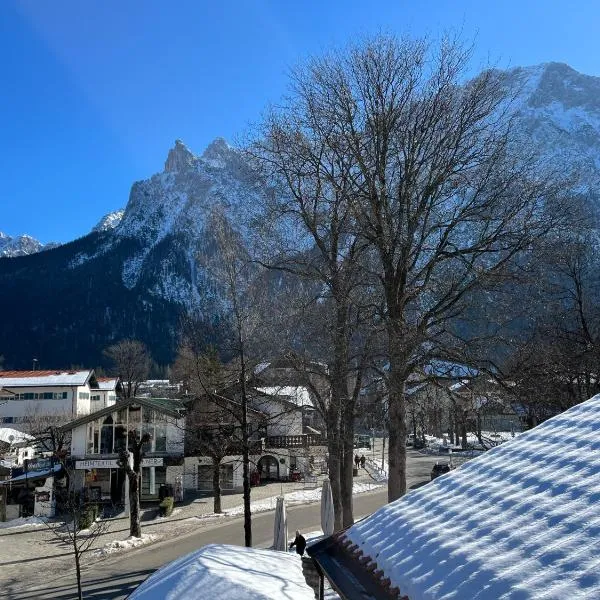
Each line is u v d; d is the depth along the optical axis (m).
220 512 33.53
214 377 25.44
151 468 38.69
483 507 6.38
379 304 21.06
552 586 4.27
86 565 23.66
